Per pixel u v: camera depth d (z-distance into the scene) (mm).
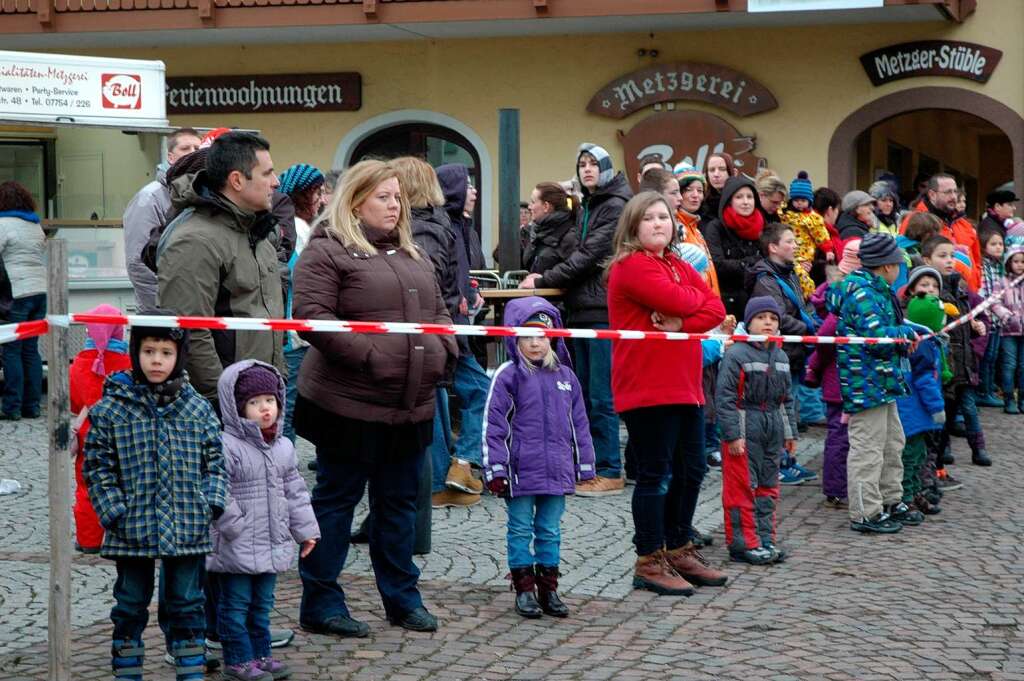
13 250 13578
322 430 6543
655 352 7410
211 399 6090
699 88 19344
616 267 7520
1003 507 10344
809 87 19094
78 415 7945
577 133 19875
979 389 15844
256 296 6293
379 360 6441
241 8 18812
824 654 6500
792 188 13805
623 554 8469
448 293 9484
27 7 19109
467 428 9852
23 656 6250
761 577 8078
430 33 19672
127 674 5578
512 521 7172
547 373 7238
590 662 6340
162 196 8367
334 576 6676
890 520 9500
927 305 10078
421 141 20625
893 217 16109
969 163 29016
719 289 11422
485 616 7090
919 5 17344
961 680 6152
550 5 18094
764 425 8477
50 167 15234
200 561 5641
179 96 20734
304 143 20656
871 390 9273
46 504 9680
